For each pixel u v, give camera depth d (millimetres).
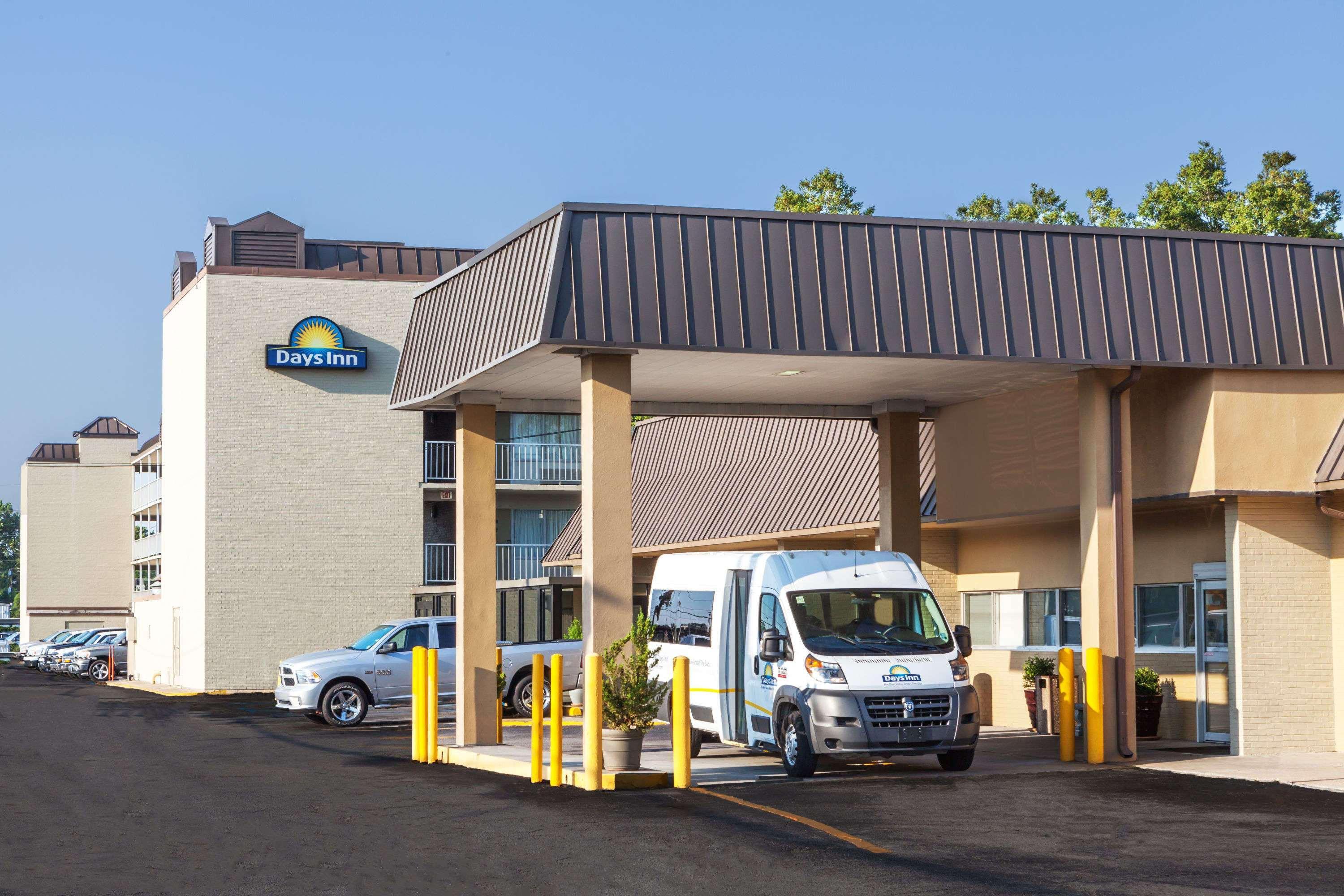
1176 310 18531
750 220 17438
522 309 17531
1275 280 18969
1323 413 18828
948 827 12797
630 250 17016
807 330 17344
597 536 17250
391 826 13445
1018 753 19625
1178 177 51344
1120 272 18484
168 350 52188
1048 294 18172
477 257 19734
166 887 10586
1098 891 9945
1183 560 21000
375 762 20312
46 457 89000
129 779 18172
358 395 46125
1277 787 15477
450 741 22703
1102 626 18344
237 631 44688
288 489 45375
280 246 47906
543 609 37656
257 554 44969
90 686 50438
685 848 11820
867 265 17688
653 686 16328
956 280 17938
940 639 17312
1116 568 18469
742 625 18641
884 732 16344
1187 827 12766
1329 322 19016
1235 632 18828
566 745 20828
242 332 45344
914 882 10312
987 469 22484
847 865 10992
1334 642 19016
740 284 17266
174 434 50500
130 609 86875
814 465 28125
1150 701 20859
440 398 21188
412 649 27922
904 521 22078
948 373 19203
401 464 46312
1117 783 15945
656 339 16875
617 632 17312
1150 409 19469
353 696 28250
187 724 29031
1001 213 56375
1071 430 20375
